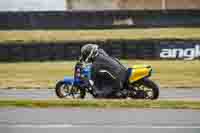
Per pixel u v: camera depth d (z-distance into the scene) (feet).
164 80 219.20
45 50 265.75
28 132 86.63
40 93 176.24
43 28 316.60
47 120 98.22
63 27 318.04
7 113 107.14
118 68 144.15
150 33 311.68
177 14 319.27
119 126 92.07
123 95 143.43
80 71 147.02
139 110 112.16
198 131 87.61
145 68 143.02
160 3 368.48
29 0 346.95
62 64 261.85
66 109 113.29
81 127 91.04
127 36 306.35
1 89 192.95
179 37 296.71
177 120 98.73
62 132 86.58
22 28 316.40
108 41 262.88
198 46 263.49
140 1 369.71
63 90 149.69
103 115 104.68
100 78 144.77
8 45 265.34
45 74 236.63
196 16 319.68
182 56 264.93
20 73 239.50
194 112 109.70
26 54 265.95
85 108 115.03
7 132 86.74
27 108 114.73
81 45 265.34
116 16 317.22
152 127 91.15
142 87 143.13
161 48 262.67
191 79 221.66
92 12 316.40
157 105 119.75
